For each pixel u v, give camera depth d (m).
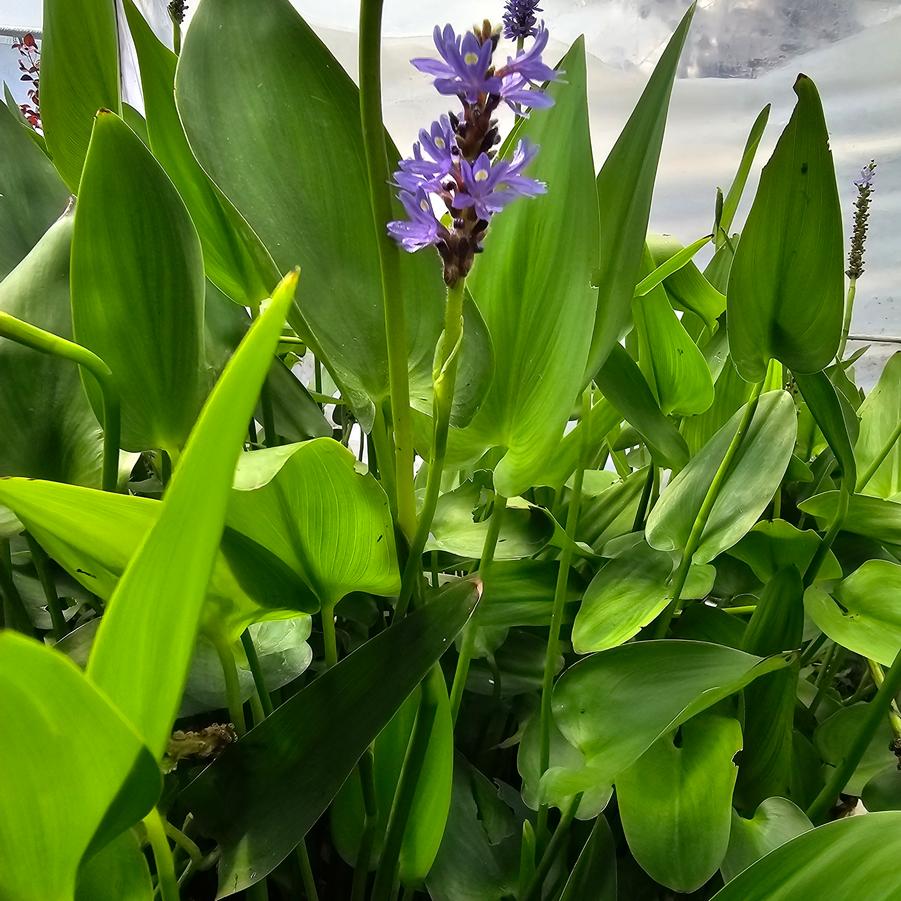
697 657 0.37
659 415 0.53
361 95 0.27
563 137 0.36
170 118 0.43
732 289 0.39
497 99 0.27
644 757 0.42
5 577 0.47
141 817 0.22
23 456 0.36
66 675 0.18
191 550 0.20
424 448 0.40
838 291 0.38
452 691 0.48
